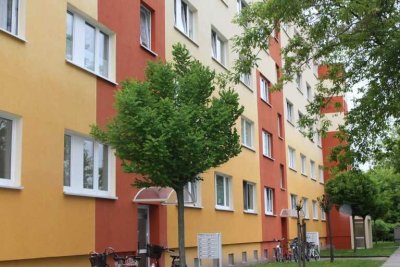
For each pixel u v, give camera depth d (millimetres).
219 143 9609
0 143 9844
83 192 12141
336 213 43656
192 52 19281
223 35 23047
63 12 11672
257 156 26422
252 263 24250
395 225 57938
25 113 10188
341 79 13961
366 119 13844
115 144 9531
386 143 14609
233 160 22578
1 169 9812
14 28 10375
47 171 10664
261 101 28016
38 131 10523
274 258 27688
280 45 33125
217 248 14367
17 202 9727
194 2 19984
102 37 13602
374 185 38250
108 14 13586
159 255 13883
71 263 11328
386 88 12383
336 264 22109
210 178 19859
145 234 15117
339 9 11578
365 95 13273
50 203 10672
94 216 12164
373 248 41406
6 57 9812
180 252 9992
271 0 11953
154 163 9242
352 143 14531
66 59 11672
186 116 9094
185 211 17312
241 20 13062
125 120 9180
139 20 15195
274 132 30359
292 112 36031
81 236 11594
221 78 13406
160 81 9930
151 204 15117
